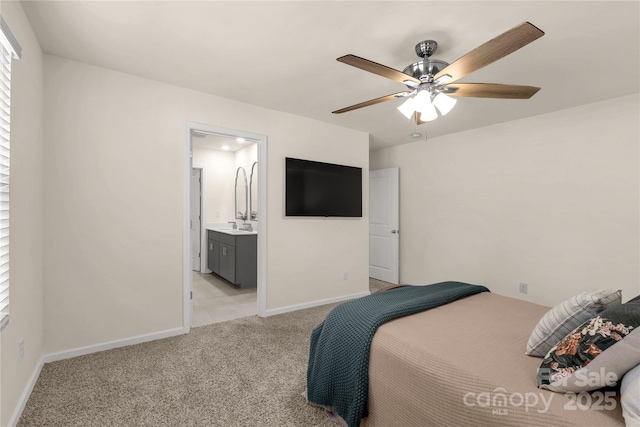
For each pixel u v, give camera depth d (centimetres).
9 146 151
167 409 178
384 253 512
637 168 285
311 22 185
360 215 414
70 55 229
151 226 271
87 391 193
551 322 125
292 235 358
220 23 188
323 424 168
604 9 171
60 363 227
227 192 596
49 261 229
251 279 461
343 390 158
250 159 534
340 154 399
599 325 101
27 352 187
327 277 388
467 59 159
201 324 312
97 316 248
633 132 287
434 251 450
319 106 330
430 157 456
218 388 199
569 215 325
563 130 329
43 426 163
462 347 136
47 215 228
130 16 181
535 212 350
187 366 226
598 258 306
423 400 124
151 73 257
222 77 263
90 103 244
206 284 487
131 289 262
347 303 193
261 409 179
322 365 171
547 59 225
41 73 219
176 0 167
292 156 356
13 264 164
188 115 288
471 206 408
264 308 337
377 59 229
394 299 199
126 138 259
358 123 387
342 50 217
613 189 298
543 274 344
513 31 131
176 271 283
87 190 243
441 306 192
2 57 142
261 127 333
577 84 267
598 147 307
